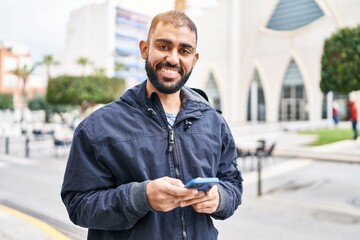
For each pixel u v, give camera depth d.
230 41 39.38
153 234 1.25
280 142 15.76
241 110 39.38
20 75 45.38
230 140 1.58
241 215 5.43
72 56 75.06
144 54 1.48
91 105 29.81
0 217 4.81
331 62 7.22
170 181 1.13
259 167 6.92
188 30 1.37
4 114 33.88
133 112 1.36
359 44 6.73
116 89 28.34
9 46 57.75
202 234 1.33
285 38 35.62
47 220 4.87
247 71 38.72
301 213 5.56
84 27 72.56
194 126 1.43
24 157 12.91
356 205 6.04
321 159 11.46
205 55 41.66
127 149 1.28
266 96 37.44
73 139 1.35
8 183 8.02
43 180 8.43
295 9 34.94
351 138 16.17
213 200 1.20
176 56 1.35
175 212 1.30
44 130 19.23
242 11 38.91
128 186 1.19
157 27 1.37
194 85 42.72
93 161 1.30
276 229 4.76
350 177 8.69
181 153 1.35
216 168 1.44
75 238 3.90
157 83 1.37
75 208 1.28
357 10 30.33
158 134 1.35
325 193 7.02
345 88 7.07
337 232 4.64
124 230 1.29
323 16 32.72
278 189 7.46
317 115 33.75
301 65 34.56
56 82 27.58
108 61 68.44
